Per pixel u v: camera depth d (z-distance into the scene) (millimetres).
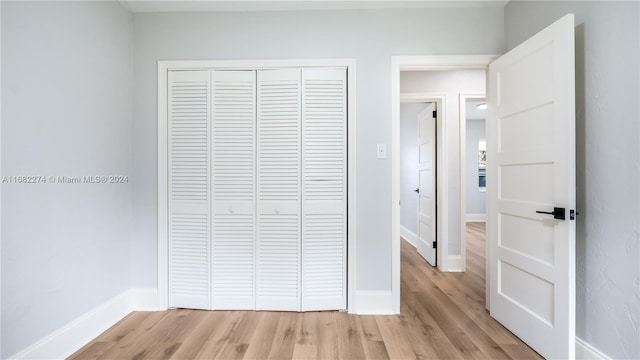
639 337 1261
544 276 1574
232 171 2174
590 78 1482
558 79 1488
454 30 2139
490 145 2066
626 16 1302
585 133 1512
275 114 2164
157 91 2172
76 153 1697
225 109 2174
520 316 1763
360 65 2141
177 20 2176
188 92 2182
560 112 1477
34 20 1450
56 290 1568
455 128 3146
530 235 1690
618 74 1340
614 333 1363
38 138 1476
